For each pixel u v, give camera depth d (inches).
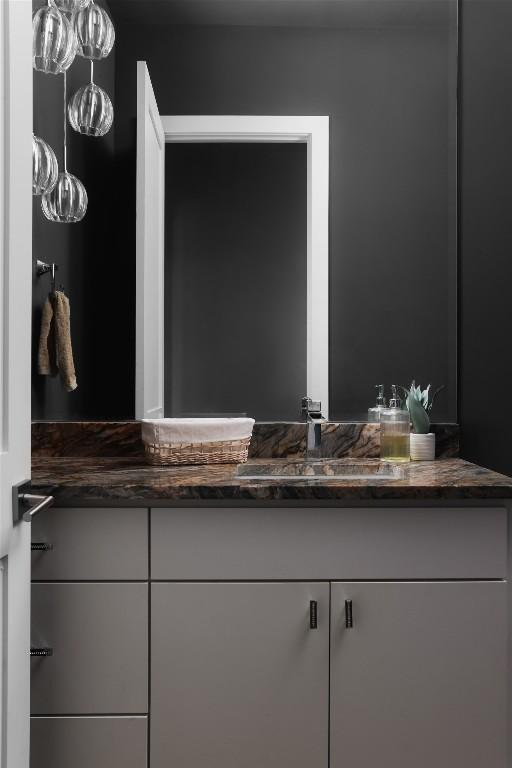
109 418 78.1
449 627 56.1
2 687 38.9
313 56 80.5
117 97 79.2
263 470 69.0
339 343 80.5
